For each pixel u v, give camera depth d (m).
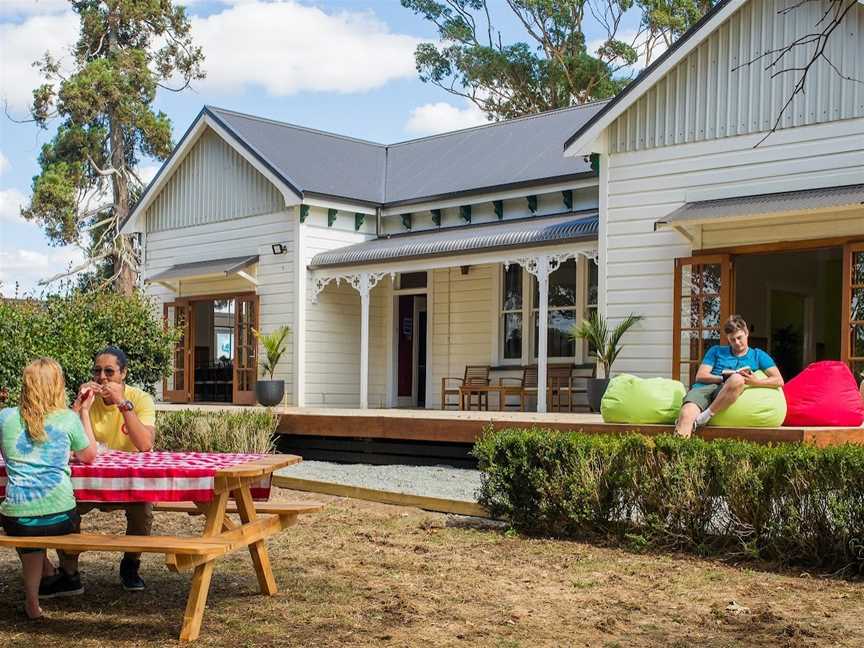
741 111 12.39
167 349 13.56
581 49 31.02
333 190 18.31
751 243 12.21
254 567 5.64
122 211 32.81
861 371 11.30
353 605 5.24
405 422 11.47
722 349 8.77
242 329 19.06
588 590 5.61
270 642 4.55
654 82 12.91
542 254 14.60
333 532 7.52
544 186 16.47
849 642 4.54
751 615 5.04
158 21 33.25
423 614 5.05
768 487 6.32
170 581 5.86
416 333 19.41
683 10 29.33
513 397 17.09
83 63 32.38
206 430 11.43
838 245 11.52
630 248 13.28
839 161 11.63
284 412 12.88
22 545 4.75
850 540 5.93
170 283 20.70
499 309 17.55
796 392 8.80
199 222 20.16
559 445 7.32
